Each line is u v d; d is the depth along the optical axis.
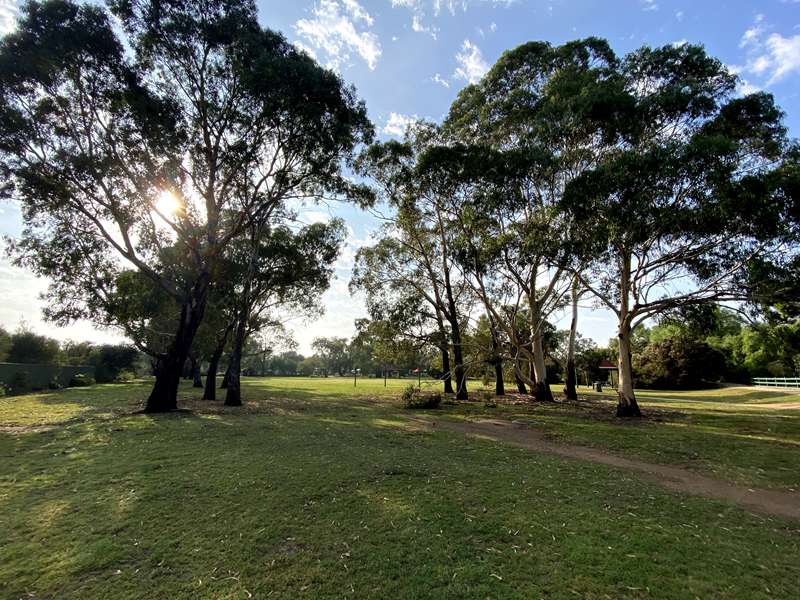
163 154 15.70
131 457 8.38
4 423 13.45
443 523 5.08
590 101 13.62
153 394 16.78
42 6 12.94
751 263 13.81
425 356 35.84
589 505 5.91
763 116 14.15
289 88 14.38
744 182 11.03
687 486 7.25
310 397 27.05
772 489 7.17
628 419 16.56
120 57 14.12
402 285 28.45
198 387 36.16
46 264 16.22
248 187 18.61
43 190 14.20
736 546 4.66
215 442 10.08
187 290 18.03
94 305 17.67
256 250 20.84
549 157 14.88
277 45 15.38
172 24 14.34
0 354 41.41
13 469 7.43
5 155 13.68
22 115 13.40
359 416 16.34
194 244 17.64
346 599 3.48
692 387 44.28
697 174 11.39
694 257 15.44
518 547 4.49
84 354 54.66
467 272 19.23
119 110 14.70
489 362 27.75
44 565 4.03
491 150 16.73
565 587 3.72
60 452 8.90
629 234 12.70
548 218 15.76
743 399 28.66
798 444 11.10
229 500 5.80
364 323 28.52
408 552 4.32
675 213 11.95
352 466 7.73
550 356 32.00
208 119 16.53
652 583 3.81
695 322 17.69
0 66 12.48
